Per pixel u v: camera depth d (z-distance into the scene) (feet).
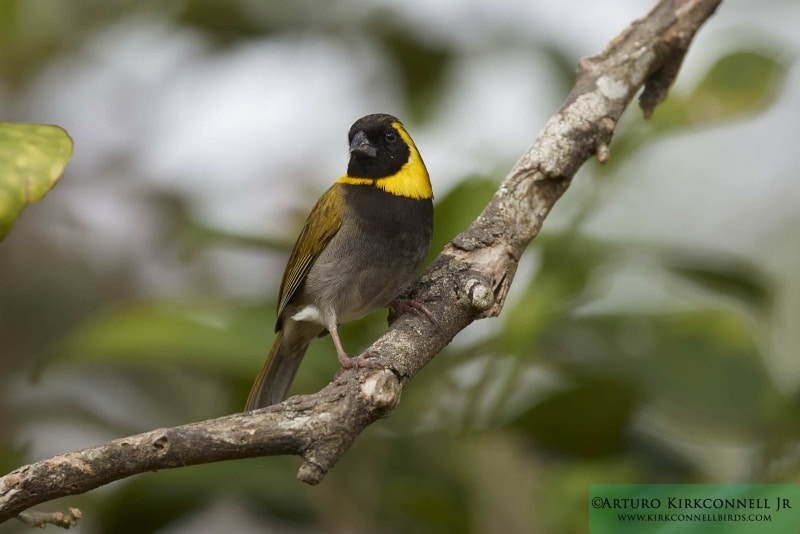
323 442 22.52
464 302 27.99
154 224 52.03
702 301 38.83
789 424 31.01
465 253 29.55
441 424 32.42
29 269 49.96
